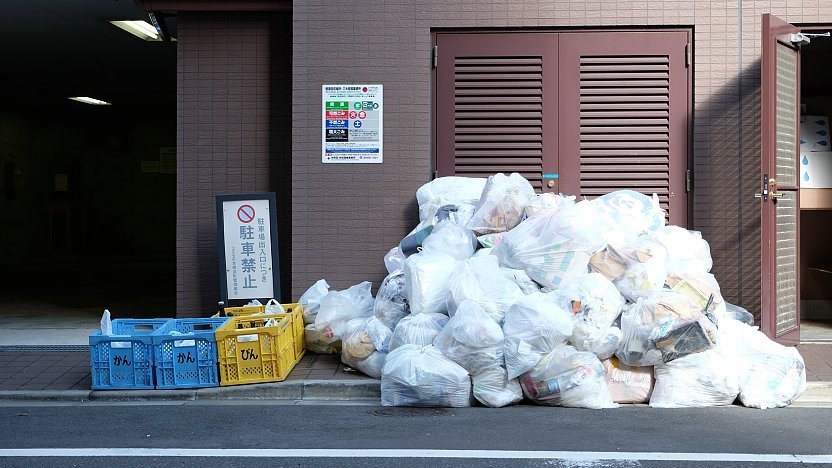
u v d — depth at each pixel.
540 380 5.78
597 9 7.93
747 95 7.88
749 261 7.90
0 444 4.88
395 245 8.04
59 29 11.52
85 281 15.32
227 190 8.61
